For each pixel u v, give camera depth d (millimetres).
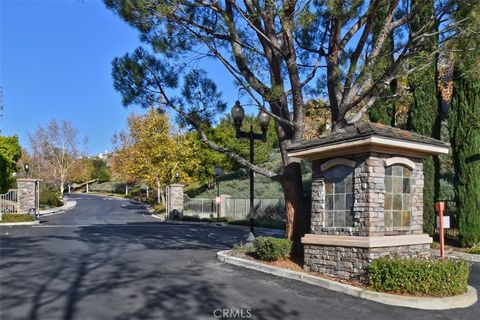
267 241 11016
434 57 11977
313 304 7672
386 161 9094
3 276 9414
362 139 8742
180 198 34625
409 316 7094
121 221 30969
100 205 51031
